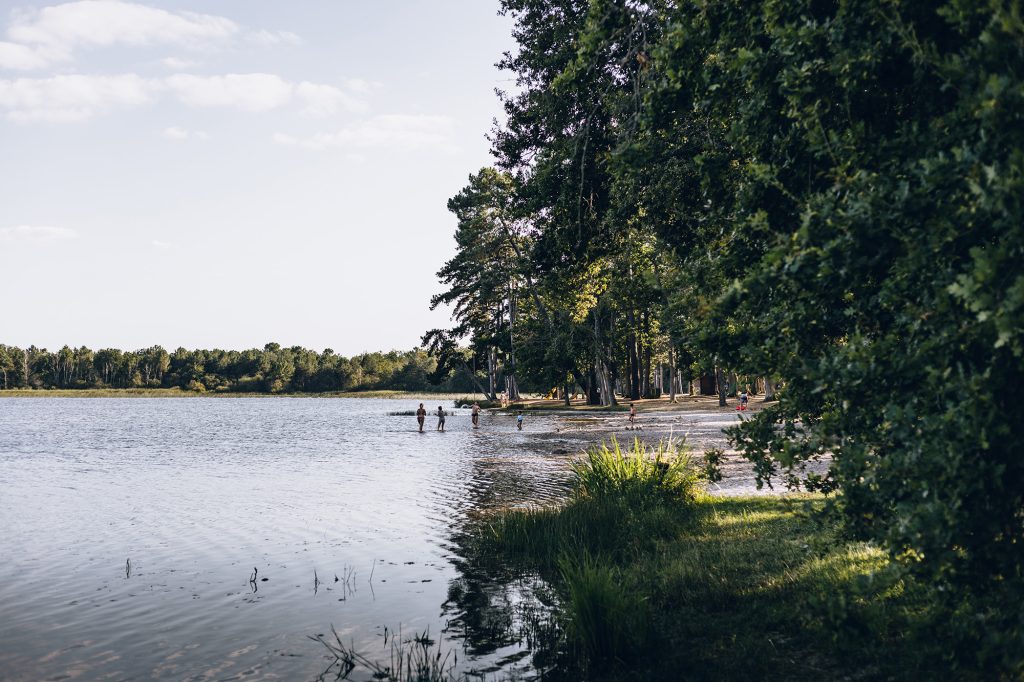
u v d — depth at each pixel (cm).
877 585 426
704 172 649
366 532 1396
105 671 689
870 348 397
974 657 445
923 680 500
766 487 1534
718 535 1054
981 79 330
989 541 362
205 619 854
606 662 634
